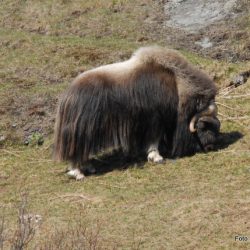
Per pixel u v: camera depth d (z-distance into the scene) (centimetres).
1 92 2977
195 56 3089
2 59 3350
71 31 3569
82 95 2144
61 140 2173
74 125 2144
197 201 1906
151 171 2172
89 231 1820
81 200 2050
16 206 2075
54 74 3145
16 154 2550
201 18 3450
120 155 2333
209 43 3238
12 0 3947
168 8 3594
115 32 3472
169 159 2247
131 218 1878
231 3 3472
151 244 1738
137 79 2186
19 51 3406
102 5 3691
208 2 3547
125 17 3578
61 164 2380
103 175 2208
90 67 3155
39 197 2130
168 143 2275
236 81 2805
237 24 3309
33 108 2819
